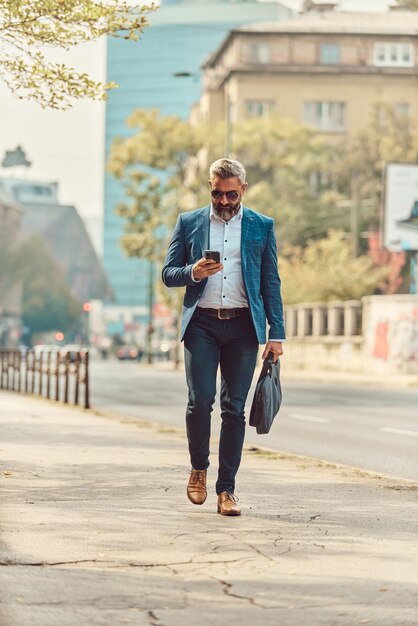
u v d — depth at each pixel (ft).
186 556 23.81
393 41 308.19
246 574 22.17
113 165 263.29
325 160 275.59
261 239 29.68
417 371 173.06
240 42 308.19
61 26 42.68
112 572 22.30
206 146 262.26
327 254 231.91
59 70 43.06
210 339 29.73
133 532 26.61
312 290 222.89
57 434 56.65
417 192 181.06
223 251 29.48
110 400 104.22
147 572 22.30
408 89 306.14
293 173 274.36
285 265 230.68
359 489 35.27
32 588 20.95
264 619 18.93
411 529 27.45
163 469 39.81
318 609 19.57
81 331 626.23
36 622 18.69
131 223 263.49
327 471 40.52
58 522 27.94
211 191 29.55
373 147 289.74
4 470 39.32
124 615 19.15
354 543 25.46
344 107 306.76
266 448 52.21
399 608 19.66
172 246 30.09
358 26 311.27
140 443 51.34
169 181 263.08
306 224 276.00
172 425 71.26
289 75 306.35
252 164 279.69
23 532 26.48
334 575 22.12
